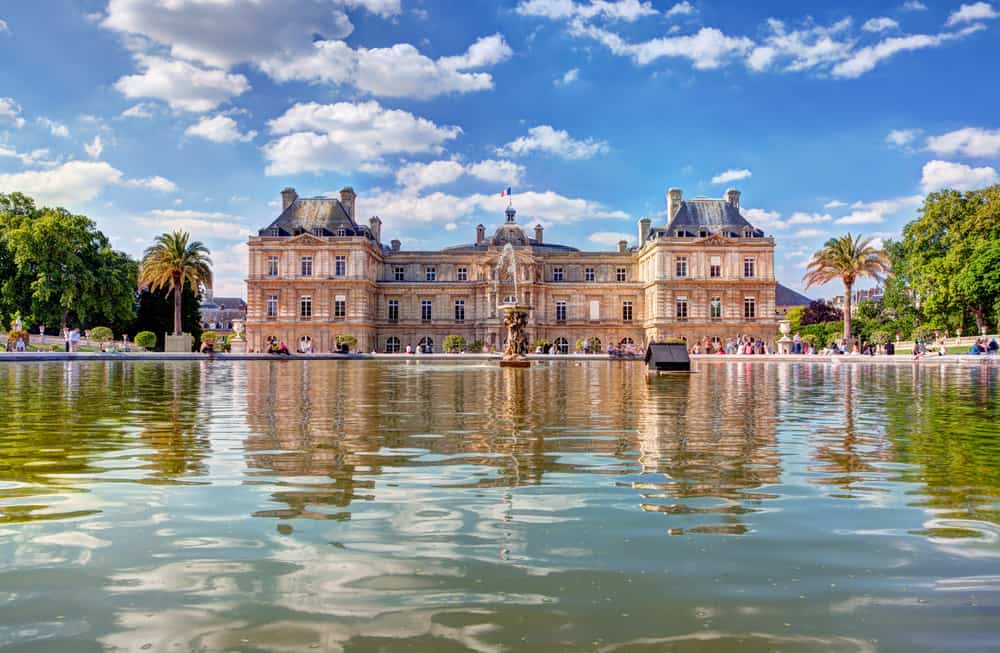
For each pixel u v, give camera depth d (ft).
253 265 309.01
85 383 78.33
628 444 32.71
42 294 247.50
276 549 17.39
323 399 56.70
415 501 21.90
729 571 15.99
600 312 338.13
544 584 15.20
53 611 13.87
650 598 14.49
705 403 53.67
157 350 318.65
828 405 52.29
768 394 63.72
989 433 36.68
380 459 28.68
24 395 60.75
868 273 250.98
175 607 14.03
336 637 12.78
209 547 17.54
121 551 17.24
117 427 38.55
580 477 25.35
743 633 12.96
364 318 309.22
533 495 22.74
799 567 16.25
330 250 307.99
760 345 270.46
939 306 246.47
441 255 344.69
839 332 306.55
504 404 52.39
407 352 301.22
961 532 18.84
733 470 26.73
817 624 13.34
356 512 20.63
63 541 17.98
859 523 19.65
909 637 12.85
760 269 313.94
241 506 21.26
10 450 30.83
